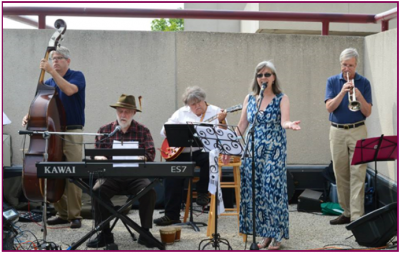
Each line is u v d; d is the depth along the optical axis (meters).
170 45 5.93
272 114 3.90
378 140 4.16
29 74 5.80
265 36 6.03
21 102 5.80
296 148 6.10
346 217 4.92
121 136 4.43
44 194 3.72
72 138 4.62
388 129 5.44
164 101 5.93
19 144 5.80
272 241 4.00
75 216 4.72
